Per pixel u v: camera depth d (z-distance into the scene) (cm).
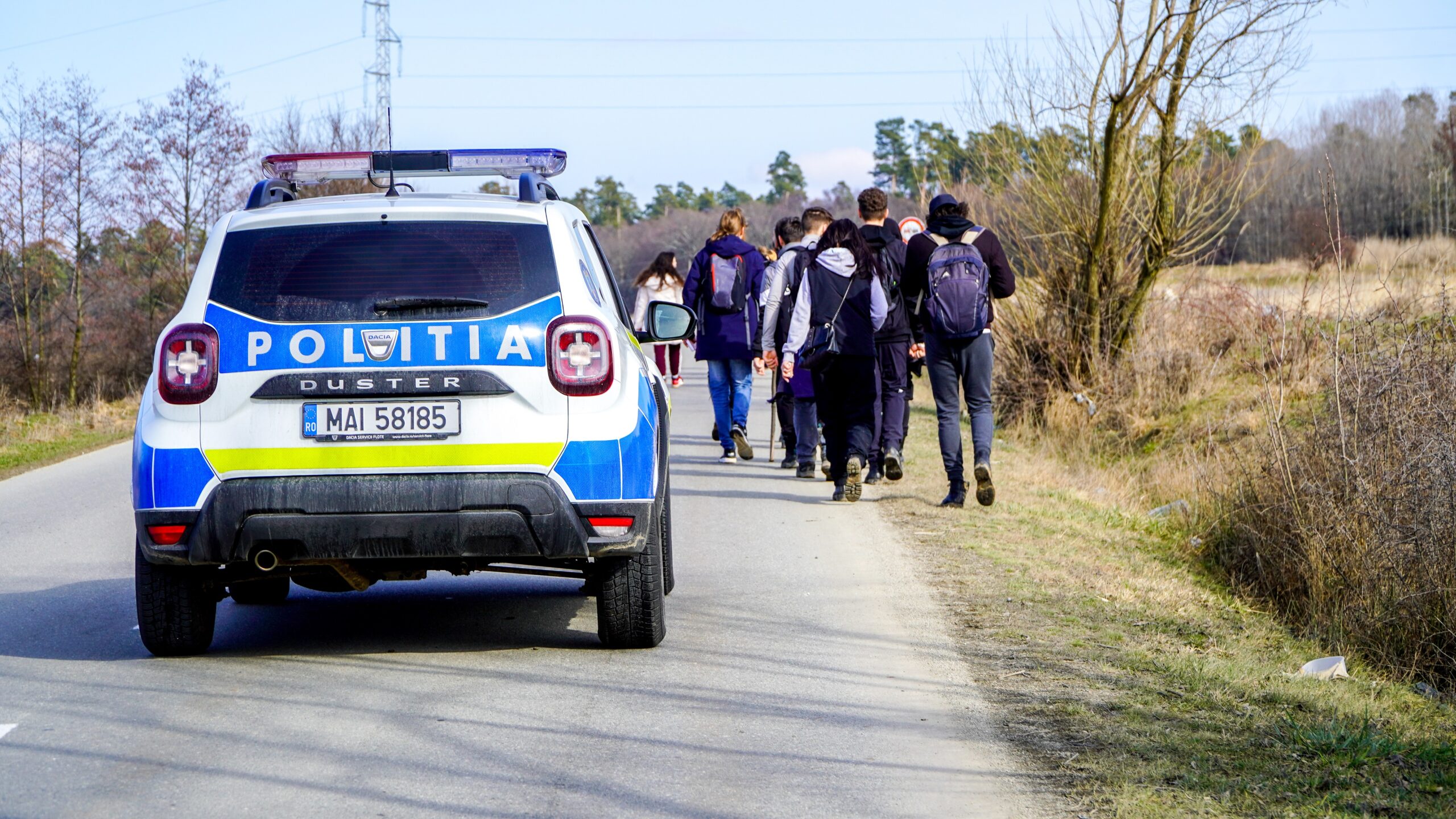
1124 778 818
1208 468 2120
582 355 1033
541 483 1016
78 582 1510
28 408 6041
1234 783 806
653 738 906
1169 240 3038
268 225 1045
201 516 1002
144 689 1027
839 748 887
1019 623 1272
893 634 1227
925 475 2323
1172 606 1409
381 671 1088
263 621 1298
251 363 1011
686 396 4194
